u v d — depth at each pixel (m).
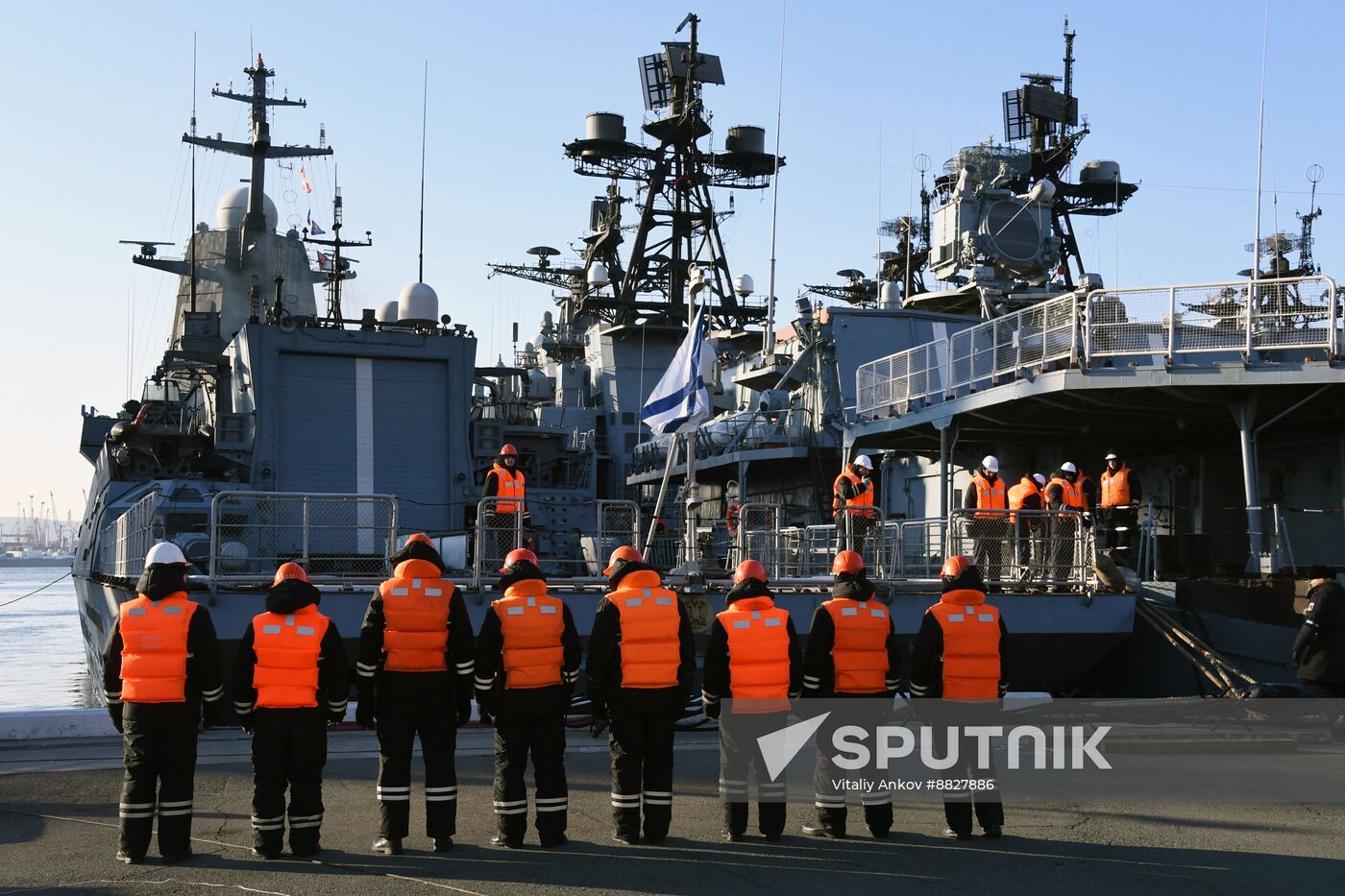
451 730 8.45
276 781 8.12
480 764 11.55
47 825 9.03
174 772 8.07
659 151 40.66
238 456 23.20
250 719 8.19
